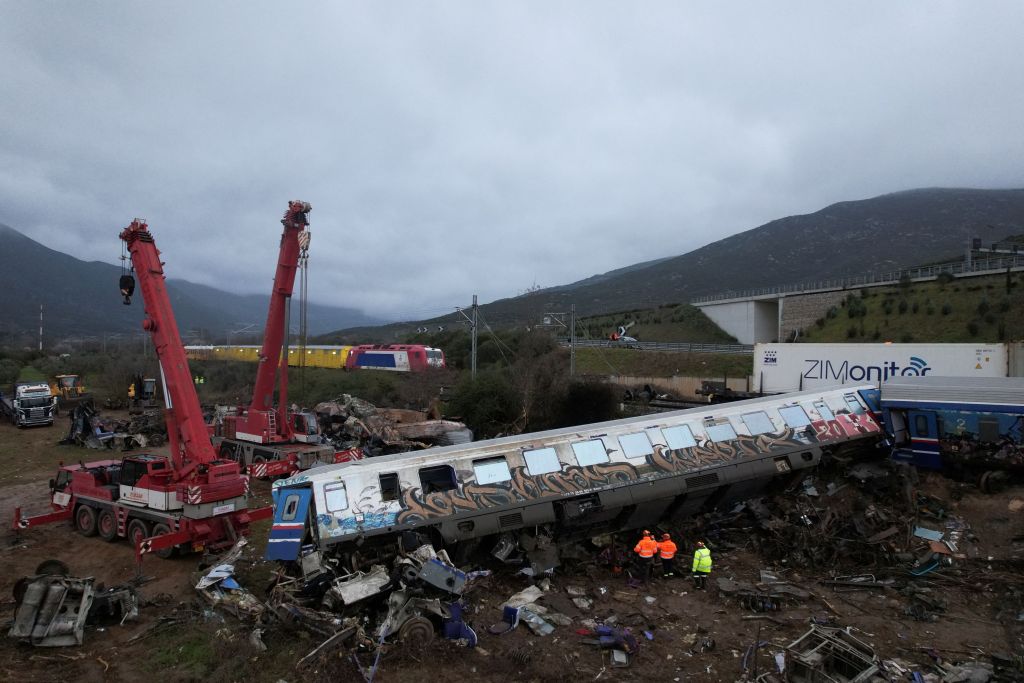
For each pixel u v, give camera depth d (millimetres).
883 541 14891
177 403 16188
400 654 10453
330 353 69750
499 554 14086
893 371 31297
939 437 18219
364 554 12953
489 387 36781
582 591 13570
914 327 54312
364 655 10508
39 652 10953
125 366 59312
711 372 55812
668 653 10898
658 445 16281
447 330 89000
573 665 10414
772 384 37094
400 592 11391
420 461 14188
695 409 18000
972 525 15234
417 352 58750
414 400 46094
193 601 13062
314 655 10312
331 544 12555
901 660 10336
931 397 18484
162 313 16453
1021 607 12102
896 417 19219
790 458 17297
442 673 10109
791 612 12508
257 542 17422
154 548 14836
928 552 14445
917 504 16297
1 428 42250
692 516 17031
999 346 28109
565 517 14547
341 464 14492
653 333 88688
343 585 11445
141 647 11172
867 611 12445
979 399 17734
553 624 11977
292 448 25656
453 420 36375
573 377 38906
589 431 16062
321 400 47062
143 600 13000
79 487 18547
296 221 25172
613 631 11422
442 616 11180
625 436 16203
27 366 83812
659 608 12852
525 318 55688
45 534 18344
